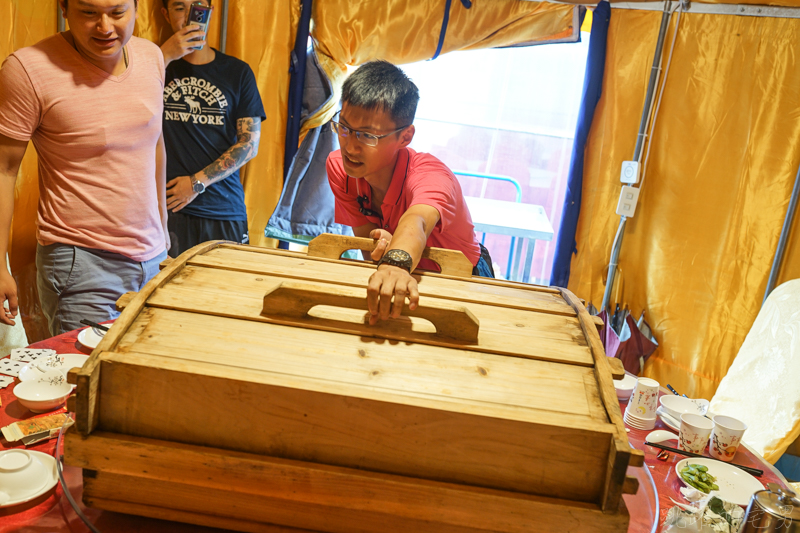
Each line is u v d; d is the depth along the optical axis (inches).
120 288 75.4
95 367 29.6
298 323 34.3
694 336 115.0
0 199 67.0
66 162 69.4
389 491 29.5
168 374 29.8
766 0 101.5
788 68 102.8
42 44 66.2
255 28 109.4
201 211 101.3
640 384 53.9
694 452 50.8
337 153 62.7
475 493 29.2
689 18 109.5
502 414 29.0
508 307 40.5
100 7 61.8
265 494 30.0
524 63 138.1
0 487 33.1
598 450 29.0
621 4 112.0
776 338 82.9
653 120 114.0
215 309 34.8
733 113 108.2
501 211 137.6
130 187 73.2
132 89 71.3
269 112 113.9
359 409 29.5
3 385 46.6
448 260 46.7
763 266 107.3
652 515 35.6
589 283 123.5
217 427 30.5
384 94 49.5
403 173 54.8
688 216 114.0
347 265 44.6
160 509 31.3
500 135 143.0
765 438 75.9
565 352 34.8
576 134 117.3
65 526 31.8
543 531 29.3
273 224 118.8
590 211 121.1
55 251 71.7
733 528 38.2
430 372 31.9
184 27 91.8
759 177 106.6
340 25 111.9
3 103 64.6
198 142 98.8
